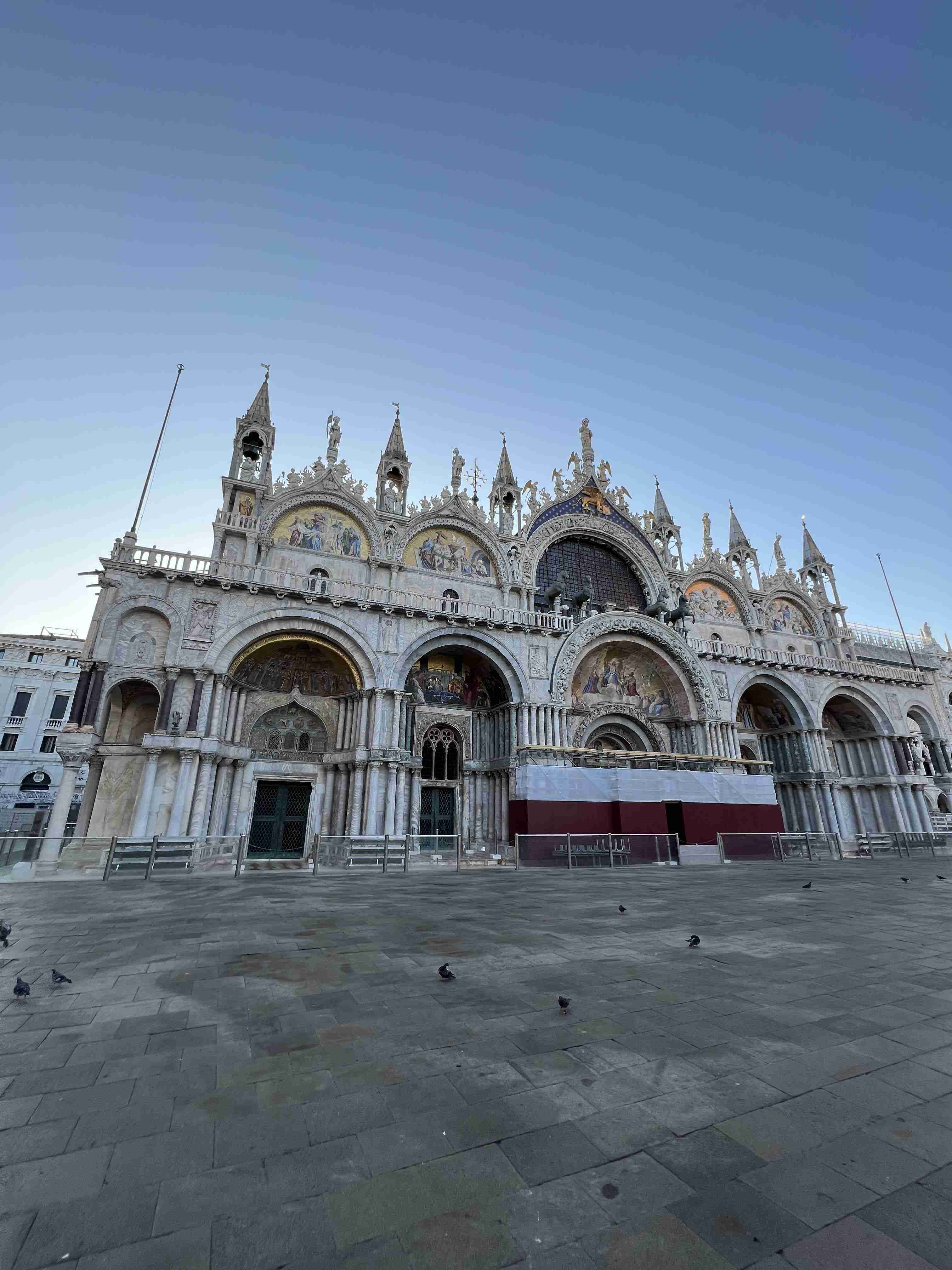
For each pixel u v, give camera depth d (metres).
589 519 41.00
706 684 36.09
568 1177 3.59
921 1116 4.31
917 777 42.31
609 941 9.87
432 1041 5.61
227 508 30.34
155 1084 4.75
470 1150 3.87
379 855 23.20
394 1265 2.89
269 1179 3.56
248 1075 4.91
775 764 41.81
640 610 41.47
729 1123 4.21
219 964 8.23
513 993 7.05
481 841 31.45
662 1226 3.17
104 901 13.89
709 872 22.77
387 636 29.27
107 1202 3.34
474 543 37.03
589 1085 4.77
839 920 11.95
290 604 27.86
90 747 22.66
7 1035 5.72
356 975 7.75
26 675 51.50
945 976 7.88
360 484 33.81
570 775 29.22
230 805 26.64
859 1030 5.96
